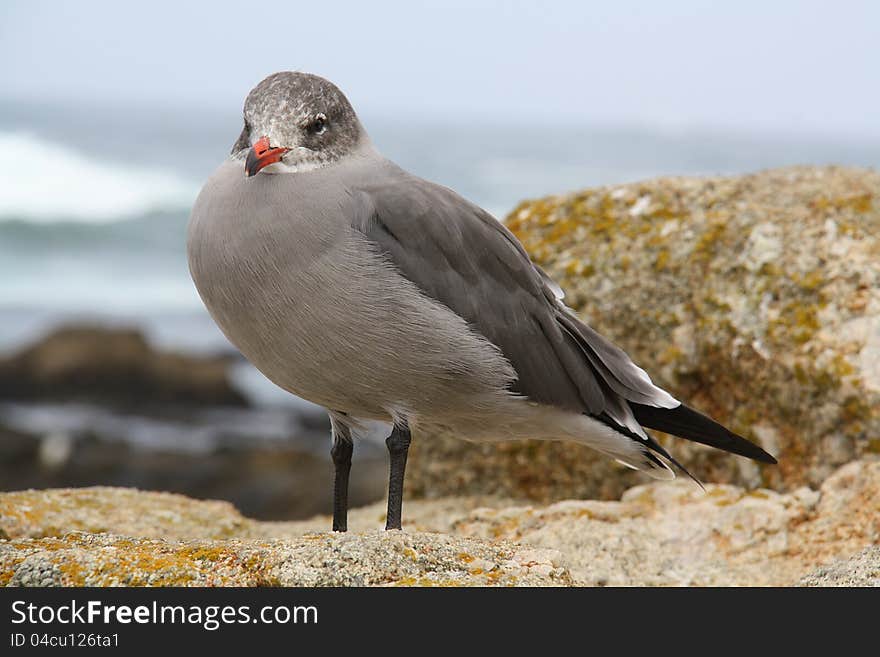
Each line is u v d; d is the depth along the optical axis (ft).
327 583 24.25
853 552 32.14
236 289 27.99
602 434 32.78
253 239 27.68
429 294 28.99
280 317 28.07
